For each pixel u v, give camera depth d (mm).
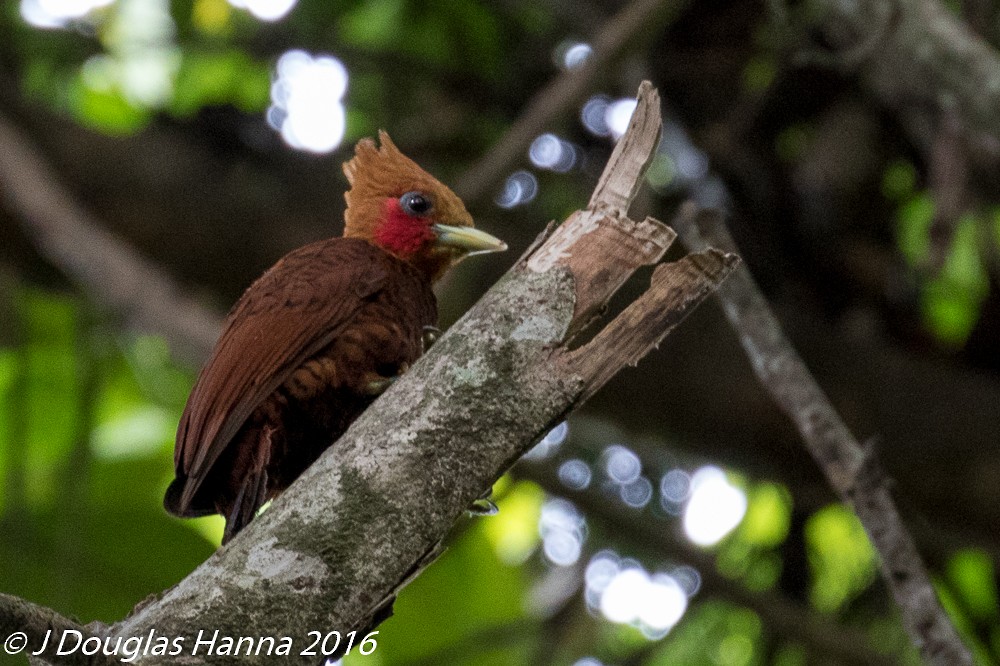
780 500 13039
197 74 13211
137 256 11422
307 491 4691
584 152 13289
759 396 11422
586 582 12633
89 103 13883
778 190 12445
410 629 11102
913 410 11648
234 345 6500
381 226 7750
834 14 10062
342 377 6598
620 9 12766
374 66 13195
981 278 12250
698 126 12859
